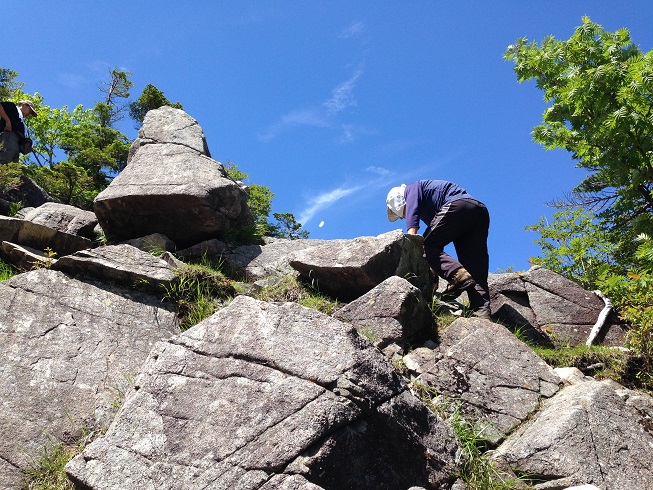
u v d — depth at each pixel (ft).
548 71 37.50
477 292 21.30
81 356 16.20
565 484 12.82
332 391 12.14
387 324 17.88
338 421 11.69
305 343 12.94
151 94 92.79
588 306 22.86
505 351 16.49
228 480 11.22
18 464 13.52
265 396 12.18
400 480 11.98
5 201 27.37
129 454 11.98
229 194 24.80
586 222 38.63
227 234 24.89
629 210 39.86
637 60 34.01
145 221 24.20
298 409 11.84
